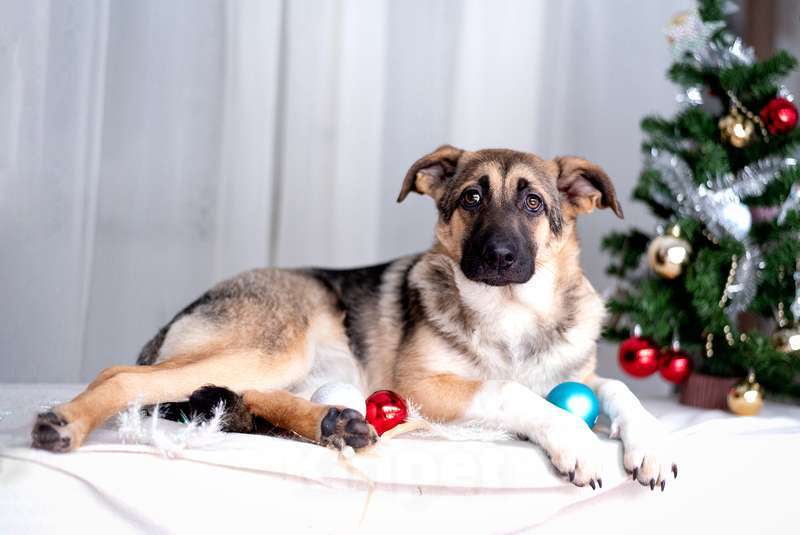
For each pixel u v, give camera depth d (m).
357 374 3.70
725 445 3.09
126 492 2.44
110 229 4.86
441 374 3.36
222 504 2.53
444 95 5.71
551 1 5.81
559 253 3.62
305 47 5.37
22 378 4.19
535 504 2.76
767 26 5.58
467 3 5.61
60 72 4.23
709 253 4.01
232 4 5.03
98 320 4.85
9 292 4.17
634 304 4.20
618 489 2.90
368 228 5.49
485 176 3.59
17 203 4.17
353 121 5.45
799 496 3.19
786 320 4.20
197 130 4.98
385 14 5.50
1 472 2.35
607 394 3.24
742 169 4.29
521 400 2.95
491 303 3.45
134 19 4.82
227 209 5.07
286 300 3.55
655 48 5.86
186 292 5.04
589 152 5.94
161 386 2.93
